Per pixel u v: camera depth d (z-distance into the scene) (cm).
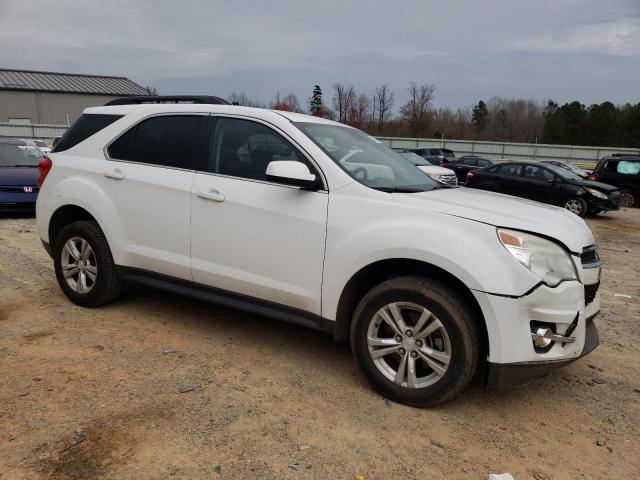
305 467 268
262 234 373
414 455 284
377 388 341
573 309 308
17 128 4025
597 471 278
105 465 261
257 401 331
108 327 440
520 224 312
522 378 305
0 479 247
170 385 346
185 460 268
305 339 435
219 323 462
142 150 445
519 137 7638
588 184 1464
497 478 262
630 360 429
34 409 308
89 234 461
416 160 1845
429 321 319
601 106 7412
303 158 371
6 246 741
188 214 407
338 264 344
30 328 431
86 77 5631
